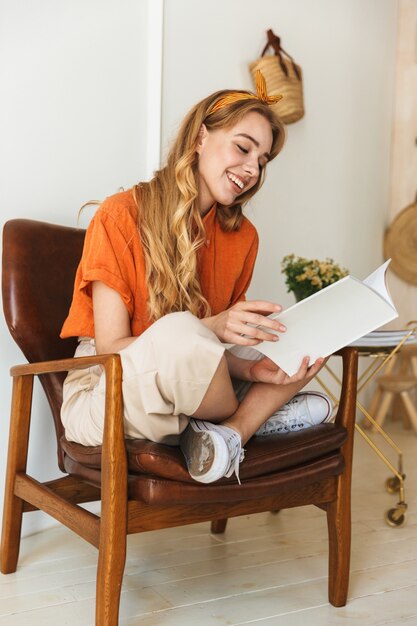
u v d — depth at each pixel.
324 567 1.93
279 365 1.46
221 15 2.91
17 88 2.07
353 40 3.62
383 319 1.37
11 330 1.84
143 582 1.81
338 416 1.72
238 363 1.63
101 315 1.64
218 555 2.00
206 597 1.73
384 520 2.33
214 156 1.76
